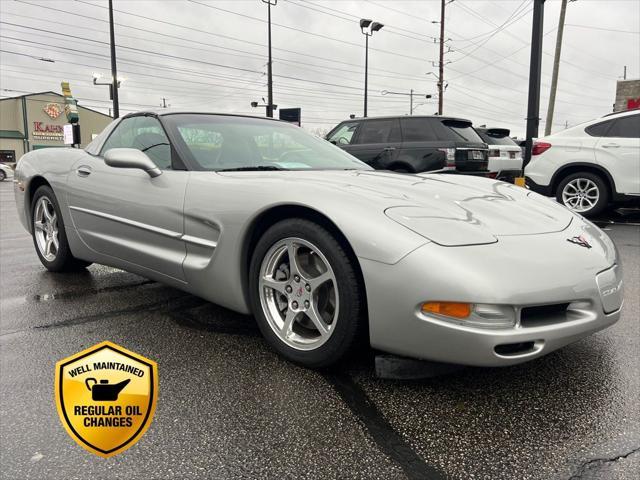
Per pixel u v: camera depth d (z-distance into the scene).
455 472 1.52
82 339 2.54
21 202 4.05
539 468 1.54
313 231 2.08
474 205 2.26
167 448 1.63
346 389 2.01
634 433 1.72
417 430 1.74
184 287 2.70
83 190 3.30
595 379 2.11
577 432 1.73
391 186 2.40
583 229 2.30
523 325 1.81
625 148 6.60
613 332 2.66
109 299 3.23
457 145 7.52
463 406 1.89
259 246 2.29
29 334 2.61
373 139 8.19
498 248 1.89
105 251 3.21
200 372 2.16
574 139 7.03
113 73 19.39
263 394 1.97
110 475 1.50
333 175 2.58
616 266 2.17
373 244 1.89
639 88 24.64
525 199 2.57
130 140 3.21
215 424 1.77
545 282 1.83
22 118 50.66
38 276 3.83
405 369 2.08
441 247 1.84
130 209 2.91
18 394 1.98
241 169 2.78
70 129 14.16
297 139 3.36
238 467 1.54
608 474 1.51
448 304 1.77
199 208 2.49
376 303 1.89
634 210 8.08
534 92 8.16
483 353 1.75
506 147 9.81
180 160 2.76
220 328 2.70
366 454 1.60
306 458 1.58
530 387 2.04
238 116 3.34
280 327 2.27
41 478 1.49
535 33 8.06
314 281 2.12
